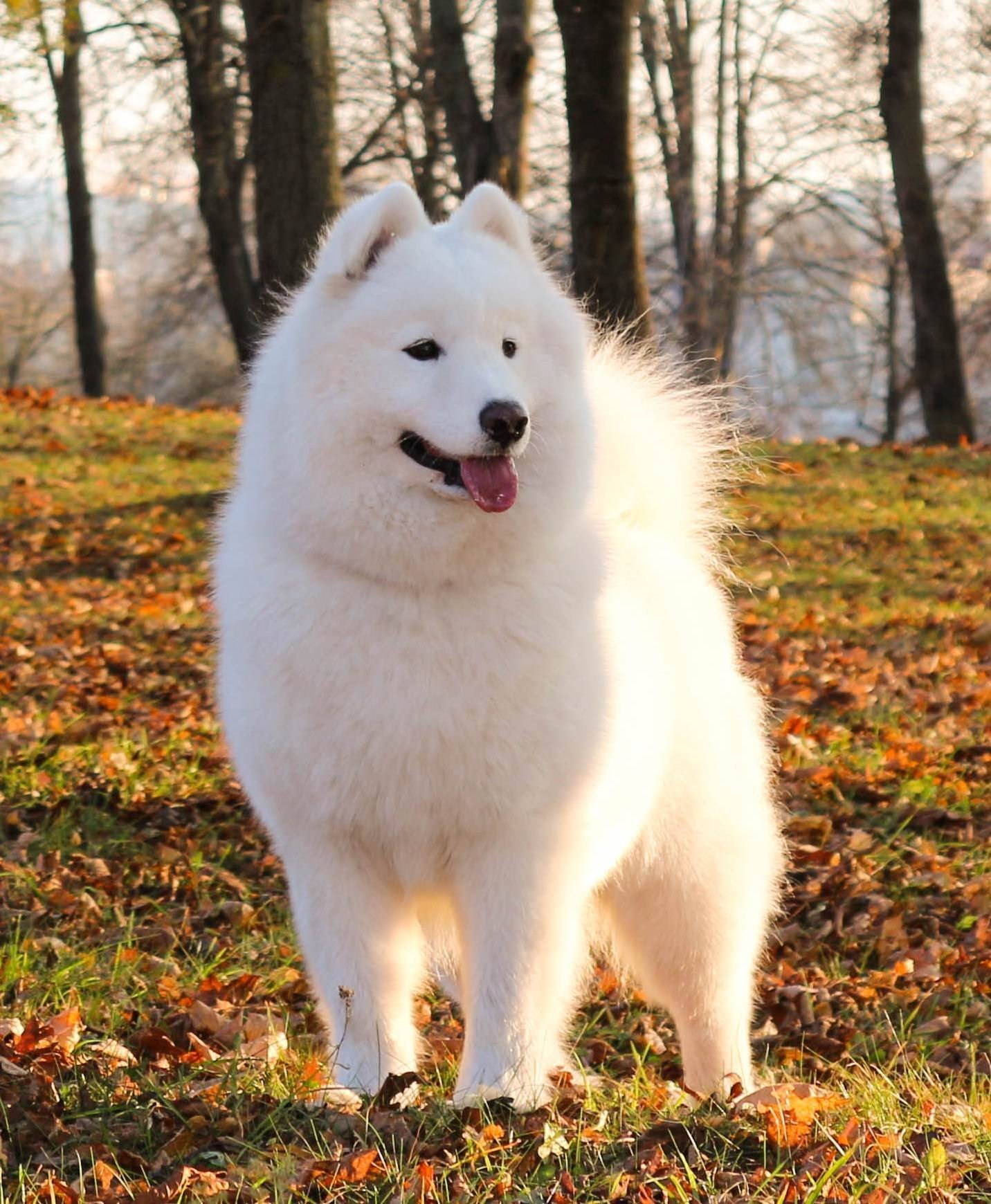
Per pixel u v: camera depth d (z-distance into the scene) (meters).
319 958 3.50
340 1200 2.88
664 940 4.16
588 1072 4.20
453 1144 3.13
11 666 7.98
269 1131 3.23
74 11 13.00
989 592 10.62
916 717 7.76
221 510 3.82
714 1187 2.94
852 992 5.01
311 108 12.35
